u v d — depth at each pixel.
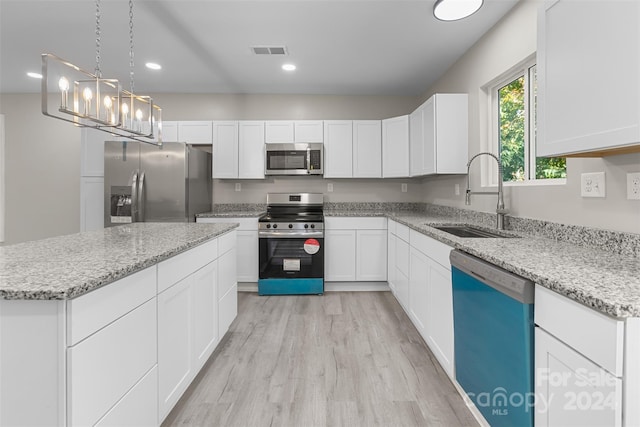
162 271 1.48
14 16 2.56
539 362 1.12
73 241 1.77
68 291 0.91
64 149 4.46
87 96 1.70
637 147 1.27
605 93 1.12
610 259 1.34
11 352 0.93
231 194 4.48
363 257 3.87
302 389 1.93
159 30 2.75
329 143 4.15
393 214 3.85
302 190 4.50
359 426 1.62
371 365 2.19
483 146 2.81
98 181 3.81
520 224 2.21
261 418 1.68
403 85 4.10
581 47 1.23
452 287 1.82
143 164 3.55
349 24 2.65
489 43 2.68
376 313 3.15
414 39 2.88
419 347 2.44
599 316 0.86
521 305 1.18
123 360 1.19
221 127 4.13
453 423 1.63
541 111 1.46
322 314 3.12
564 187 1.84
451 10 2.26
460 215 3.17
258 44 2.99
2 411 0.94
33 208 4.46
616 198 1.50
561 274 1.10
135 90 4.31
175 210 3.58
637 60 1.01
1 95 4.43
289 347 2.45
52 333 0.92
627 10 1.04
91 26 2.70
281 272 3.76
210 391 1.91
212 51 3.14
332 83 4.04
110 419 1.11
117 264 1.21
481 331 1.49
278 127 4.14
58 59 1.48
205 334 2.02
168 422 1.65
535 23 2.12
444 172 3.04
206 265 2.04
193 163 3.79
